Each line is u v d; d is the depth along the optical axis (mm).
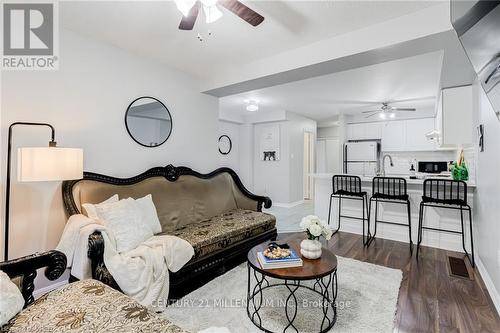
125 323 1150
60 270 1553
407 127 6148
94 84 2561
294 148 6480
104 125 2639
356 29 2352
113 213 2127
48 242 2262
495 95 1549
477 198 2914
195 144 3633
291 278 1655
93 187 2406
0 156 2020
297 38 2523
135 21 2238
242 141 6863
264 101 5121
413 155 6305
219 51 2834
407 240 3660
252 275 2582
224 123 6445
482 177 2619
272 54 2904
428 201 3148
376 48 2258
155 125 3113
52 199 2287
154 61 3096
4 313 1144
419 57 2988
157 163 3143
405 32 2113
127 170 2840
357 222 4109
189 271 2258
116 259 1845
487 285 2332
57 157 1883
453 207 3160
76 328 1112
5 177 2043
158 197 2859
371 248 3387
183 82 3453
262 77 3051
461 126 3287
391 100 5008
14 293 1234
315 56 2617
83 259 1817
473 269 2725
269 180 6578
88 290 1445
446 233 3381
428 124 5902
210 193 3432
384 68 3342
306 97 4809
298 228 4438
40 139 2219
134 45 2701
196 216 3156
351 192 3797
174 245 2146
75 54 2424
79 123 2455
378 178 3652
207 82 3607
